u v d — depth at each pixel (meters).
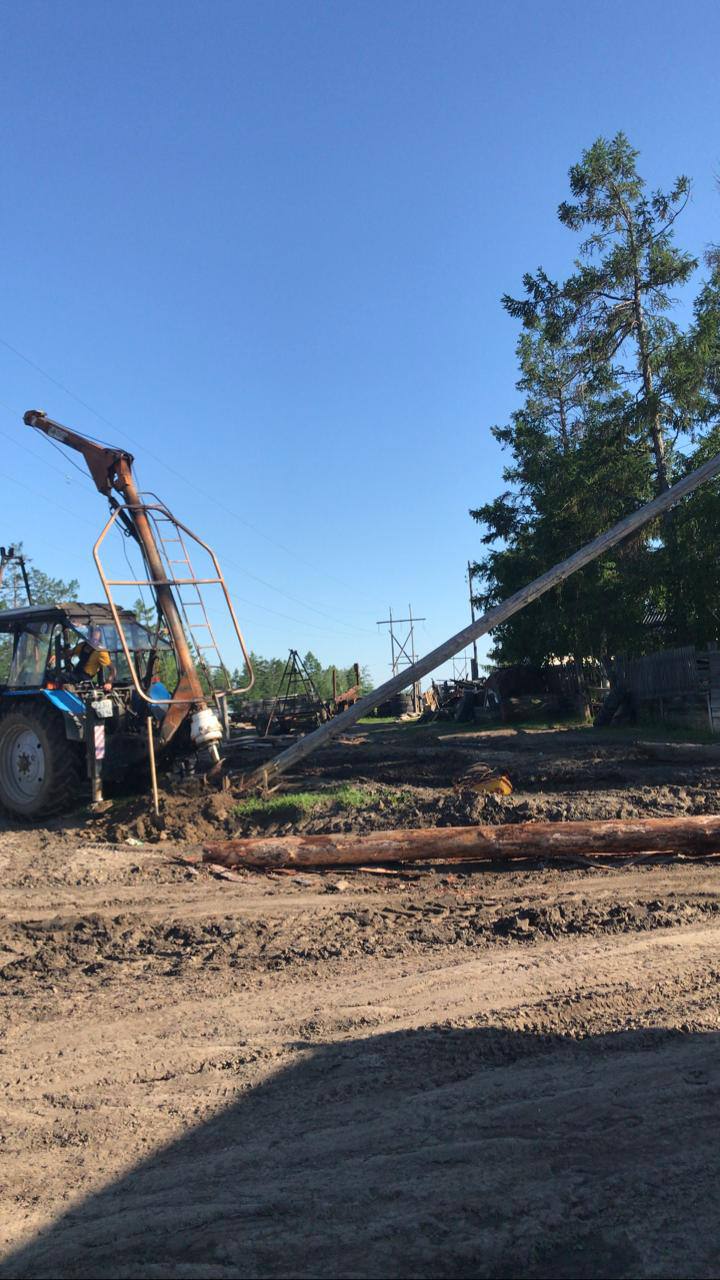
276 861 7.98
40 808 10.93
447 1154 3.01
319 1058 3.86
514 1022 4.17
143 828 9.84
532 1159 2.97
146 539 11.38
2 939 6.26
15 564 13.20
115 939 6.12
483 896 6.90
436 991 4.69
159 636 12.41
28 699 11.53
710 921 5.88
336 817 9.50
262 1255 2.52
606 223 25.55
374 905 6.73
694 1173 2.86
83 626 11.70
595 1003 4.39
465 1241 2.54
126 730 11.73
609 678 25.31
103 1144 3.21
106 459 11.48
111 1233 2.66
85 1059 4.00
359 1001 4.59
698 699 18.55
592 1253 2.49
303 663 30.27
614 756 12.86
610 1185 2.80
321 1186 2.85
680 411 24.41
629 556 24.73
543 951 5.36
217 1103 3.49
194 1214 2.73
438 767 12.83
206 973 5.23
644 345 25.20
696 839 7.62
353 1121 3.28
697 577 21.06
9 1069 3.94
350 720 11.10
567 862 7.75
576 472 25.14
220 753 12.10
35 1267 2.52
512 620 26.53
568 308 25.73
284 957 5.47
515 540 30.31
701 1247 2.49
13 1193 2.92
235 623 11.72
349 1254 2.51
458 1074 3.64
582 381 27.28
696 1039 3.91
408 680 11.09
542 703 28.45
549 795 9.90
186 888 7.59
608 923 5.92
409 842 7.82
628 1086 3.47
